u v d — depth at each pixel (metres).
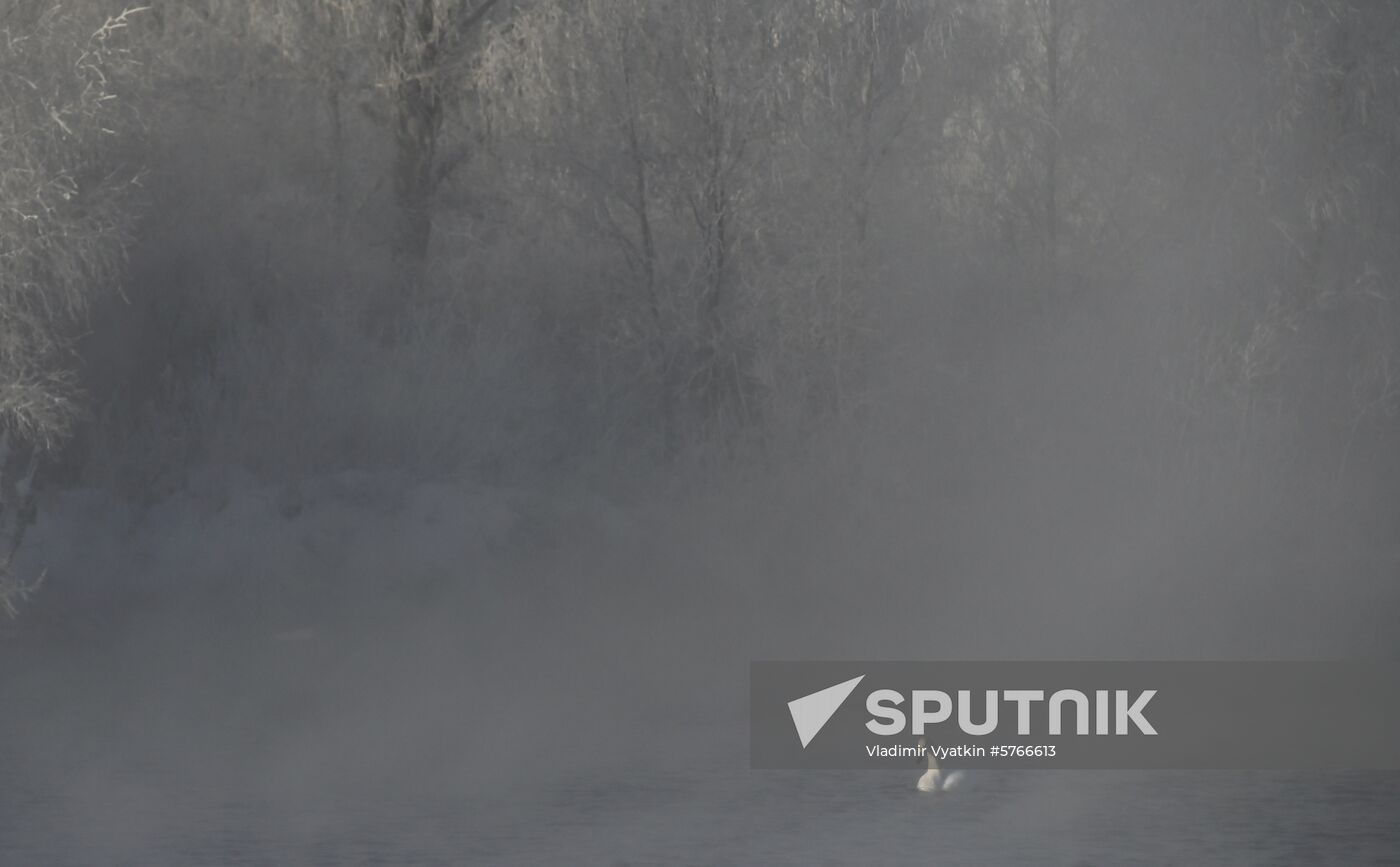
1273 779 49.81
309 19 109.62
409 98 109.06
